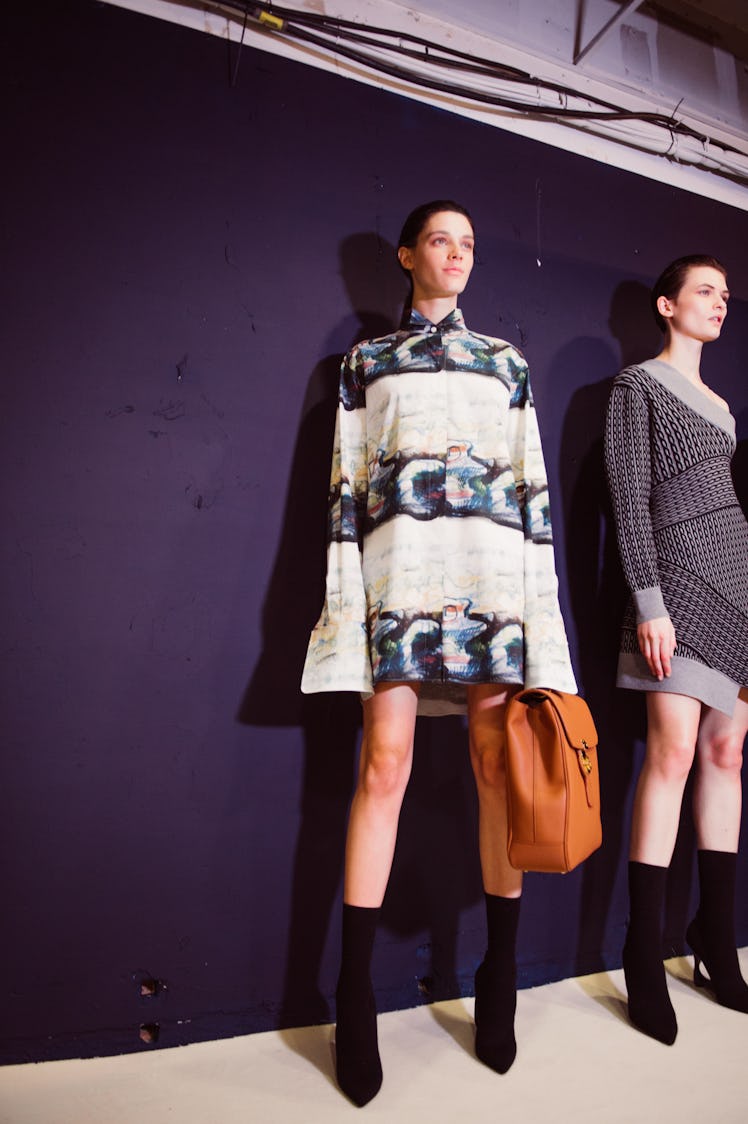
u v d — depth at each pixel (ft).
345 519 5.33
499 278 6.91
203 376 5.72
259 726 5.60
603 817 6.59
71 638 5.20
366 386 5.54
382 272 6.42
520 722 4.83
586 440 7.04
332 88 6.49
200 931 5.28
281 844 5.56
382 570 5.09
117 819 5.18
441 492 5.18
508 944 5.11
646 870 5.71
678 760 5.82
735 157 8.27
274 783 5.59
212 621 5.56
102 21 5.75
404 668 4.87
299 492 5.91
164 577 5.46
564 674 5.15
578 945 6.35
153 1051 5.05
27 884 4.95
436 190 6.77
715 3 8.54
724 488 6.20
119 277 5.56
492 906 5.17
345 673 4.92
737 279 8.20
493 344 5.60
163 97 5.87
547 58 7.72
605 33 7.46
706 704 5.87
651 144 7.84
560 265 7.20
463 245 5.65
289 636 5.76
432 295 5.70
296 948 5.49
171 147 5.84
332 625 5.12
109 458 5.40
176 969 5.20
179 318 5.70
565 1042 5.25
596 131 7.60
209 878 5.34
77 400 5.36
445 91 6.91
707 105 8.68
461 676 4.96
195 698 5.45
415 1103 4.51
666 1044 5.24
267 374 5.91
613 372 7.29
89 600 5.26
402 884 5.82
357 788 5.18
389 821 5.01
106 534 5.34
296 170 6.24
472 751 5.35
